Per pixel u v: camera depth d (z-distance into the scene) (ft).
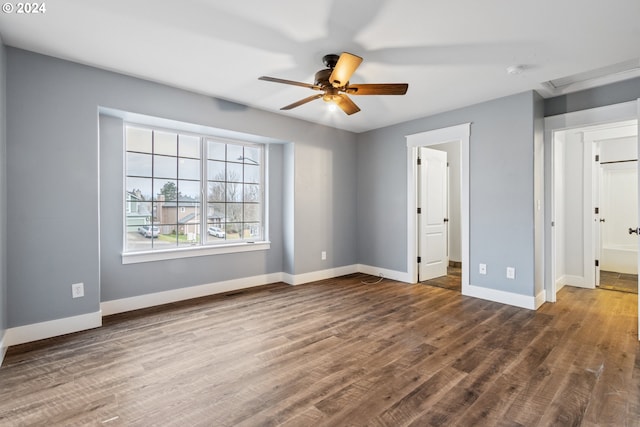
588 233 14.03
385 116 14.02
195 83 10.49
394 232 15.51
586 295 12.90
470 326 9.50
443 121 13.38
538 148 11.42
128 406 5.71
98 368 7.02
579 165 14.32
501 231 11.75
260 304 11.59
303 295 12.78
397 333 8.98
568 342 8.36
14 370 6.92
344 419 5.36
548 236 12.01
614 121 10.48
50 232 8.66
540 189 11.69
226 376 6.72
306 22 7.04
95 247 9.38
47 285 8.62
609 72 9.93
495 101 11.84
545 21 6.95
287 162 14.78
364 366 7.14
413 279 14.80
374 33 7.45
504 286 11.69
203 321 9.86
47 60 8.59
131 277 10.89
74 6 6.47
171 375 6.75
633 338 8.61
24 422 5.28
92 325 9.29
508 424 5.22
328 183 15.83
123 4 6.42
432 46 8.02
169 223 12.00
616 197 18.15
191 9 6.59
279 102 12.32
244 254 13.84
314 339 8.57
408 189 14.83
